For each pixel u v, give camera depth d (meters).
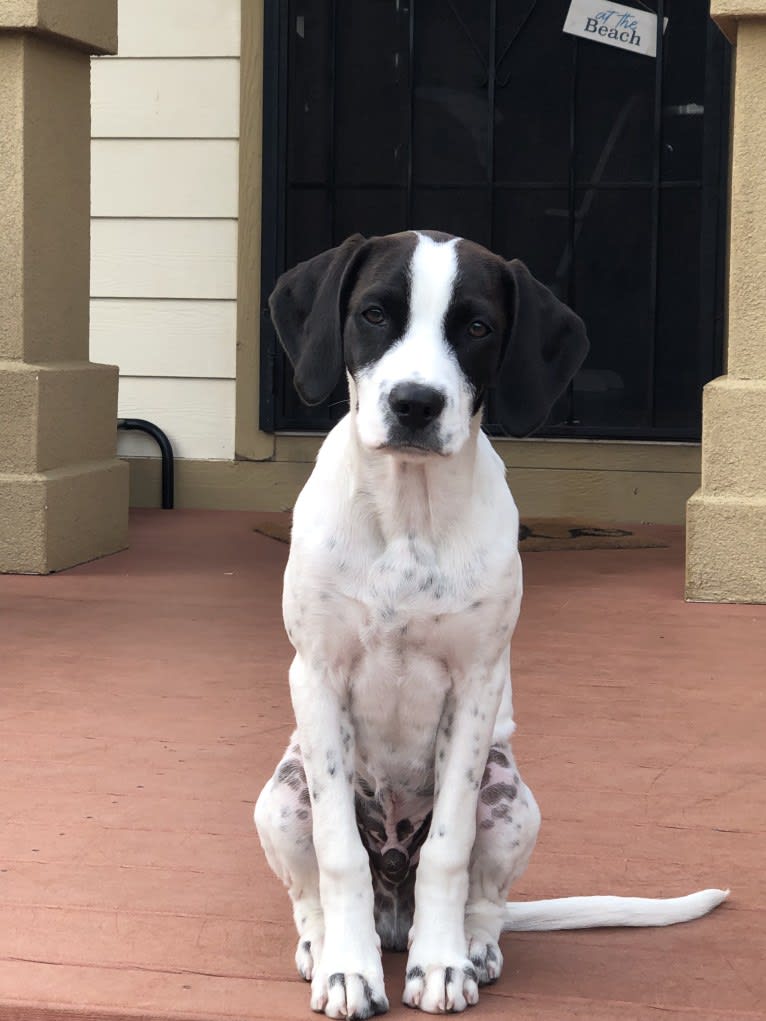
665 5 3.43
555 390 1.23
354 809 1.22
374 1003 1.14
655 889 1.38
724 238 3.44
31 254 2.76
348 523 1.18
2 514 2.76
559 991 1.19
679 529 3.42
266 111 3.51
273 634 2.33
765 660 2.20
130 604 2.54
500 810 1.23
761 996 1.18
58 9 2.73
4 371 2.73
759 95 2.52
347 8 3.54
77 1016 1.14
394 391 1.13
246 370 3.58
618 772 1.69
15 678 2.05
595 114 3.49
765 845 1.48
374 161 3.58
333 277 1.21
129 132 3.54
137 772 1.67
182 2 3.50
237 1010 1.14
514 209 3.55
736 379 2.60
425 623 1.17
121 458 3.64
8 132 2.71
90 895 1.35
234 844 1.47
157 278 3.57
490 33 3.50
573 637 2.33
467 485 1.18
